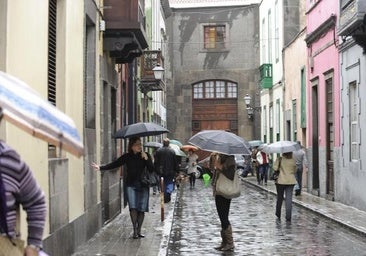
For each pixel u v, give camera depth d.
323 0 22.84
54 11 10.59
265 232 14.59
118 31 15.21
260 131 47.72
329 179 22.50
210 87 49.16
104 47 15.34
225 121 48.75
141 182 12.66
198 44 49.03
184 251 11.87
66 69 10.83
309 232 14.55
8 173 3.64
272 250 11.92
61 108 10.72
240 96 48.41
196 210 20.16
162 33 44.09
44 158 8.91
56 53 10.73
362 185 18.19
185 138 49.03
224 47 48.84
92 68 13.73
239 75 48.47
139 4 16.03
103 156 15.29
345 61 19.97
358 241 13.12
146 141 32.00
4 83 3.53
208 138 11.60
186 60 49.19
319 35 23.62
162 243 12.03
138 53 17.73
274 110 36.44
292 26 33.28
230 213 19.08
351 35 17.72
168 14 47.62
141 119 30.27
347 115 19.77
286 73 31.73
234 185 11.66
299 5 33.19
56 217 9.61
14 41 7.66
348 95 19.62
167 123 49.16
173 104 49.12
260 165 32.66
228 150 11.40
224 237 11.91
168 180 21.28
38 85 8.80
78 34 11.96
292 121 29.78
